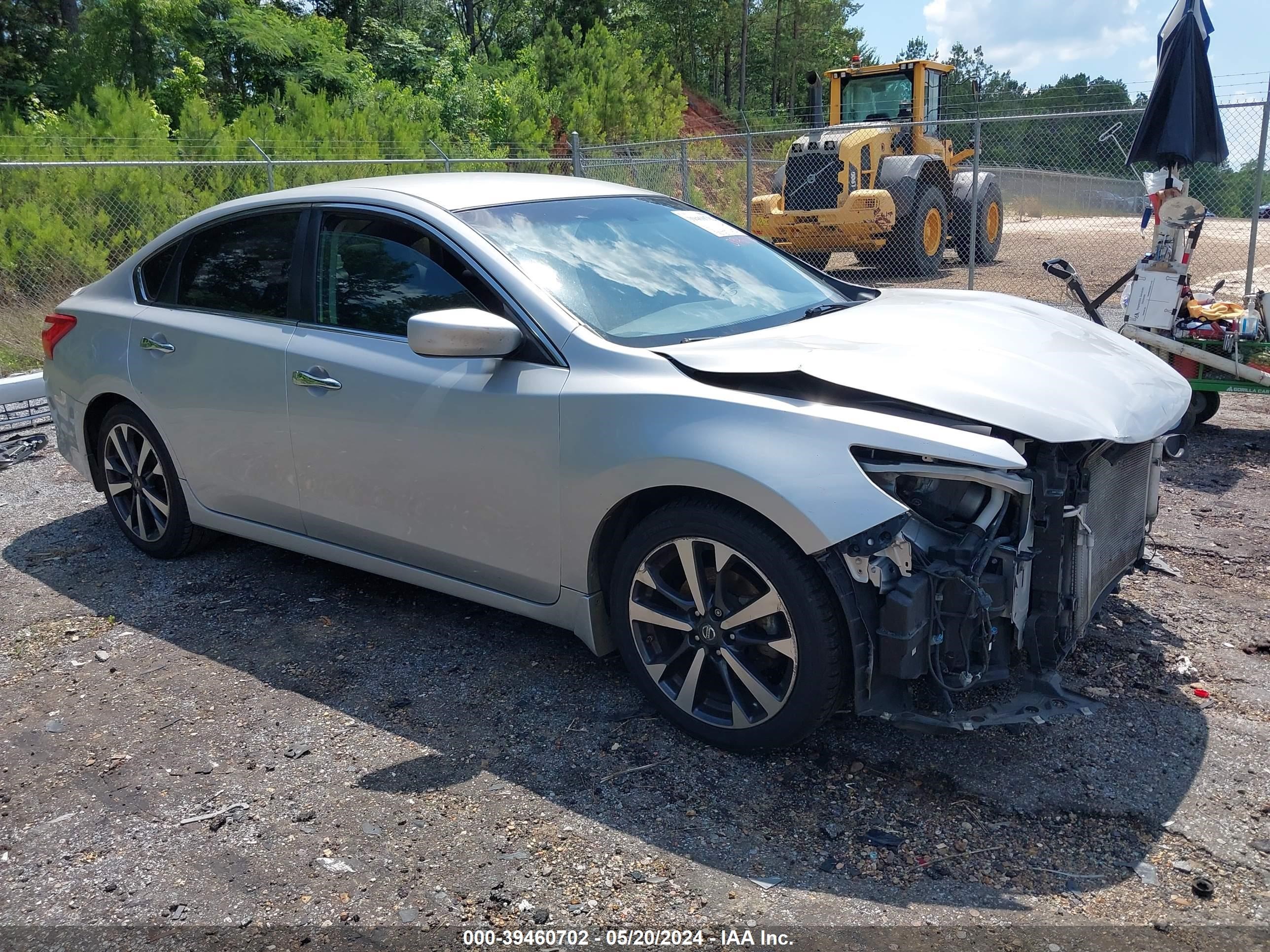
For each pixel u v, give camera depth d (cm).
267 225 382
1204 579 397
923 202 1412
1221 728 292
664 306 325
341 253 355
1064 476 259
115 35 1848
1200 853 239
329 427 347
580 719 307
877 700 261
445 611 388
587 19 3438
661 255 353
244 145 1445
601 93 2452
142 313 418
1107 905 223
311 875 240
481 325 286
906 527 255
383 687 330
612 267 334
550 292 311
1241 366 590
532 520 305
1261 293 612
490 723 306
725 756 284
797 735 269
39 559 452
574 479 290
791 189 1430
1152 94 626
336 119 1636
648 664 295
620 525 297
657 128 2508
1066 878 233
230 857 247
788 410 260
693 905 226
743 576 270
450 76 2380
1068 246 1709
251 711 318
